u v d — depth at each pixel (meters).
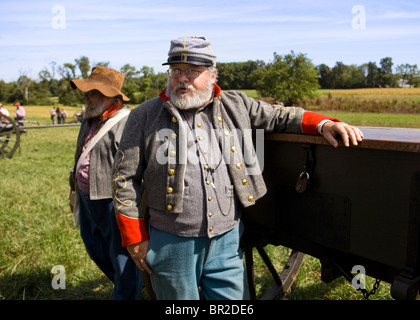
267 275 2.98
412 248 1.29
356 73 48.03
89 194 2.42
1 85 81.88
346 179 1.50
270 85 32.03
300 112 1.68
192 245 1.68
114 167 1.76
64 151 10.81
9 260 3.18
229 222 1.72
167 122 1.69
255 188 1.75
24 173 6.94
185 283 1.72
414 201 1.27
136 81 45.25
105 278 3.01
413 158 1.29
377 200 1.40
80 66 81.12
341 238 1.54
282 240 1.99
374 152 1.40
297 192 1.70
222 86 32.19
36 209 4.43
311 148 1.61
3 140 9.58
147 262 1.74
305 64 31.92
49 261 3.15
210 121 1.71
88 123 2.54
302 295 2.66
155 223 1.73
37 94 81.62
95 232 2.62
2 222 3.99
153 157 1.67
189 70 1.62
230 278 1.76
